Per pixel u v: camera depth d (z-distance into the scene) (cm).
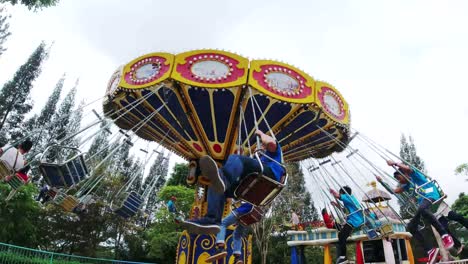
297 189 2603
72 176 668
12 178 626
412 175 605
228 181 339
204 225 361
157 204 2827
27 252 1069
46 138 3175
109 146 920
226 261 898
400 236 1602
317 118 945
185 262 933
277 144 387
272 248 2694
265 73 873
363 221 704
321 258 2672
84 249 2441
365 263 1692
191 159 1112
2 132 3127
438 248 545
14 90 3212
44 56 3428
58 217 2450
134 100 962
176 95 912
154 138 1148
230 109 933
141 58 927
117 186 2411
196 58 880
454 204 2689
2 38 2867
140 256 2891
